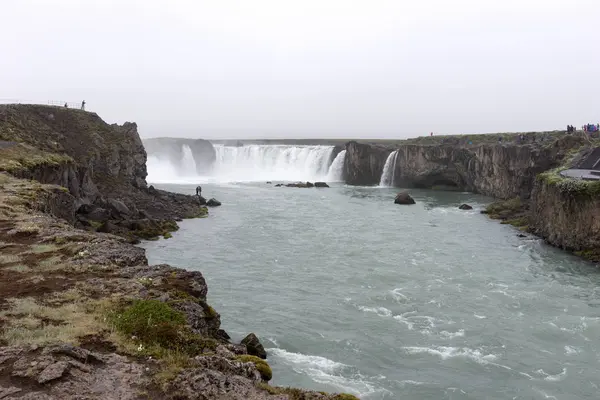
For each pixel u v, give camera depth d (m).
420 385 22.08
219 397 11.50
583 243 45.31
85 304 16.05
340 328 28.25
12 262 20.17
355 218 66.31
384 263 42.47
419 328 28.48
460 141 117.88
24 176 43.03
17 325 13.87
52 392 10.62
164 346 13.93
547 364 24.36
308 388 20.95
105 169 73.38
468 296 34.09
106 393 11.04
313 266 41.31
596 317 30.27
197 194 79.88
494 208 71.00
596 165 59.28
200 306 17.81
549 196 52.09
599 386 22.31
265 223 61.84
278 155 138.00
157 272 20.48
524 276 39.06
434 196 93.75
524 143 90.81
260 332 27.20
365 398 20.69
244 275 38.31
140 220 54.19
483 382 22.55
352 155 120.81
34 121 70.94
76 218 48.84
